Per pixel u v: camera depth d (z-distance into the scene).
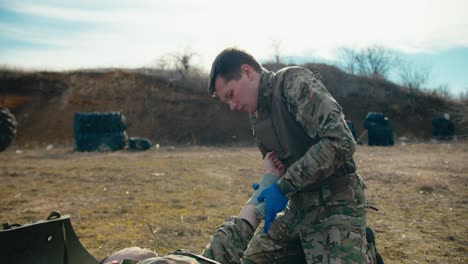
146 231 5.18
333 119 2.14
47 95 31.53
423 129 33.16
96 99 31.56
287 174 2.23
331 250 2.20
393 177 9.41
